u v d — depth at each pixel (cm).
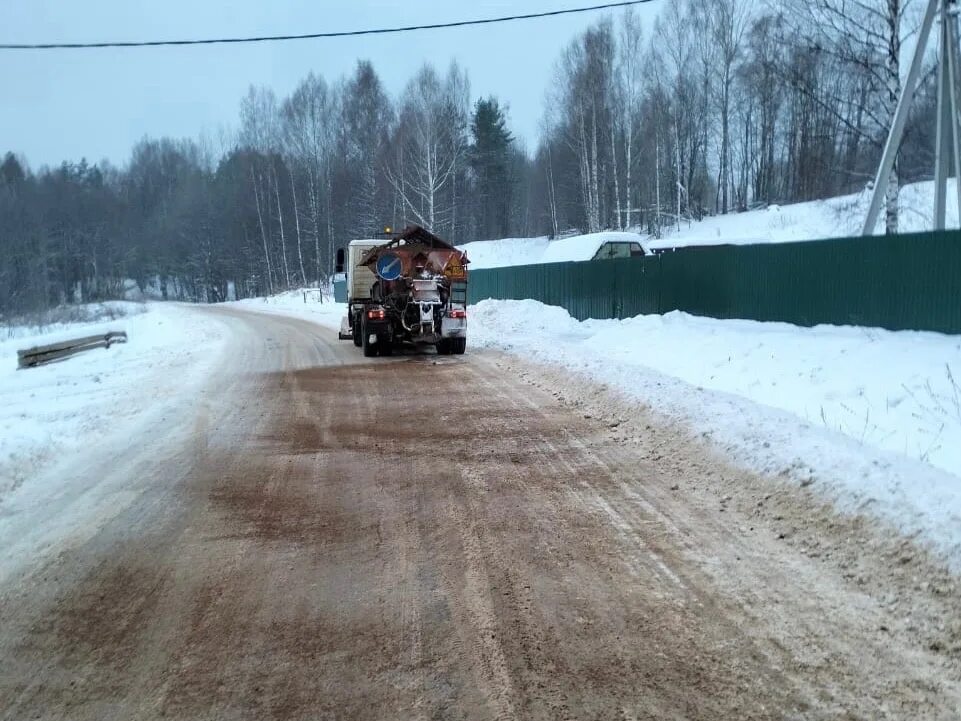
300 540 572
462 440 891
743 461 689
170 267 9919
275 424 1023
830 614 420
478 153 6669
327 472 768
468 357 1739
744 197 5369
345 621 434
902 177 2217
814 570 479
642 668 371
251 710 346
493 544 550
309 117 6562
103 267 9681
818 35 1877
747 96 4975
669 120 4803
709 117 5284
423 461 801
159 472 783
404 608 448
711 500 630
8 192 8262
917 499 519
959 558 442
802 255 1419
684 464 732
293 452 859
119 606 462
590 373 1242
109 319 4844
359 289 2214
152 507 663
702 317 1705
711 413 851
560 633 411
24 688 371
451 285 1828
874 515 521
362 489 703
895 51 1734
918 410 825
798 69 2428
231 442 917
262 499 680
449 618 434
